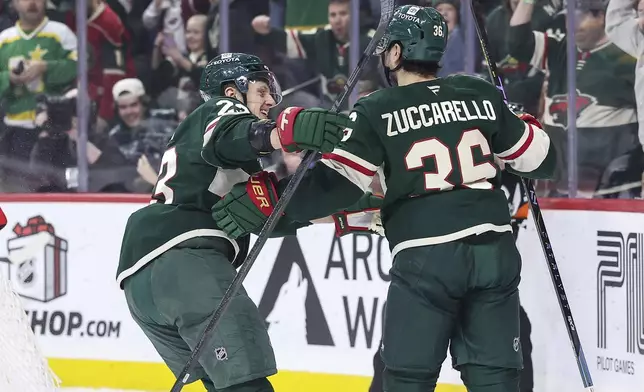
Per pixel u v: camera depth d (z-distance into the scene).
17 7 13.59
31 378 5.92
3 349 5.85
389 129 7.06
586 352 9.75
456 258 7.00
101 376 12.30
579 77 11.50
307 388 11.27
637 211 9.20
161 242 7.20
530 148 7.45
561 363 9.95
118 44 13.52
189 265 7.09
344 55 12.86
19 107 13.77
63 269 12.48
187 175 7.26
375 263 10.91
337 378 11.11
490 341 7.19
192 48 13.38
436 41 7.29
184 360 7.59
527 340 10.17
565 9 11.54
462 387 10.41
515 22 11.98
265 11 13.06
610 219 9.49
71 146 13.73
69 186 13.80
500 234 7.18
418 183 7.08
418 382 7.22
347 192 7.11
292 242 11.37
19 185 13.87
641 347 9.13
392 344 7.20
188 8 13.29
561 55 11.64
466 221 7.04
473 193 7.11
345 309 11.09
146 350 12.10
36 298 12.60
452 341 7.46
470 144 7.13
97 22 13.45
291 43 13.02
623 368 9.34
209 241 7.24
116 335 12.24
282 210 6.85
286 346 11.39
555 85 11.73
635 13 11.04
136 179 13.61
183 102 13.45
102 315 12.32
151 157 13.54
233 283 6.81
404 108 7.12
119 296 12.24
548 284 10.04
